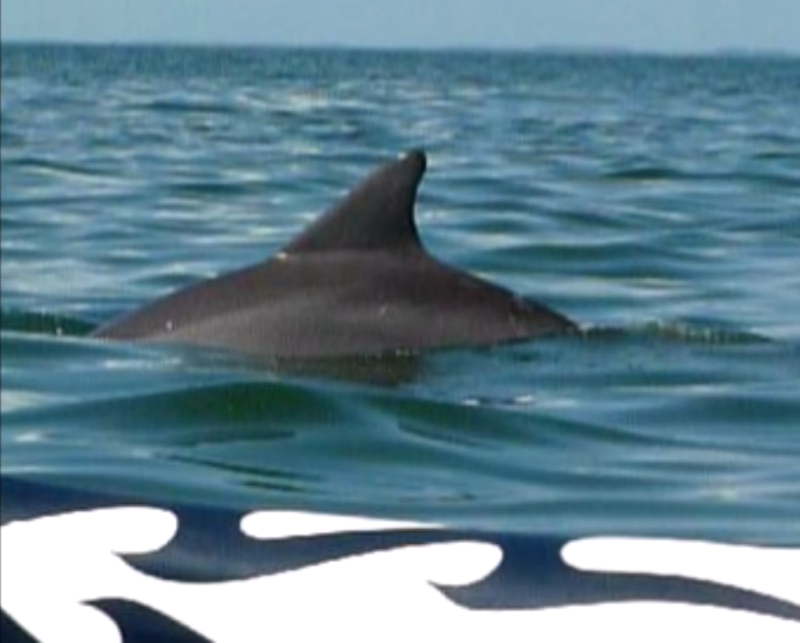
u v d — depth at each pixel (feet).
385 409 67.87
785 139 189.88
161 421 65.98
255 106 298.15
